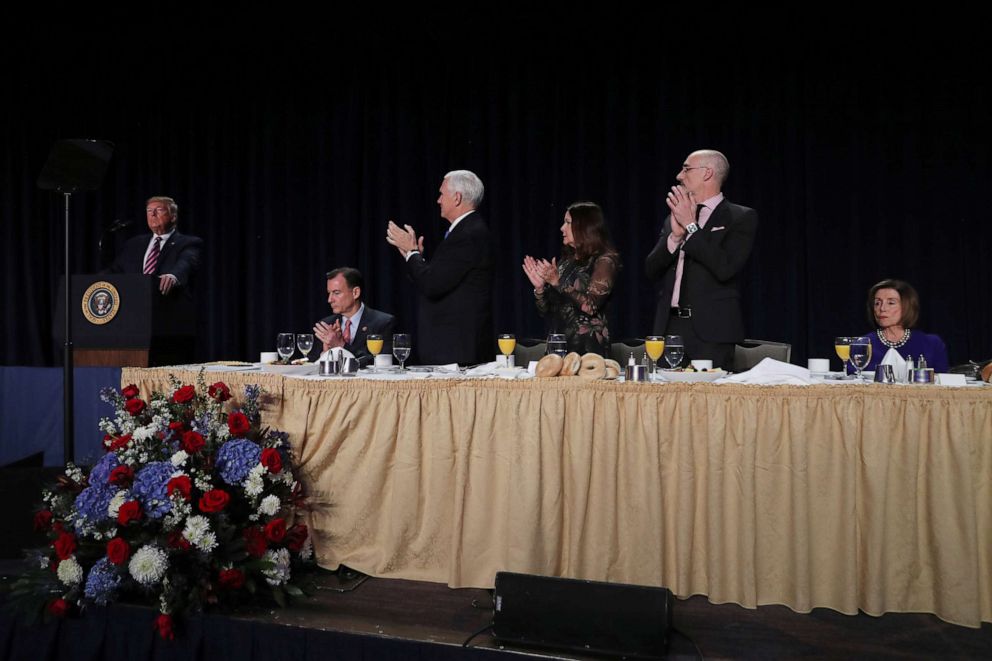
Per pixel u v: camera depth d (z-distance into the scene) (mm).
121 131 5672
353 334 3500
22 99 5609
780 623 1850
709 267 2715
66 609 1918
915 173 4438
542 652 1713
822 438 1885
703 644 1744
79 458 2818
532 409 1994
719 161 2818
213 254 5613
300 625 1826
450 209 2977
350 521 2146
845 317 4566
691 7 4629
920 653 1695
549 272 2791
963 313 4391
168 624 1824
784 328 4668
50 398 3498
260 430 2182
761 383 1914
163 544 1882
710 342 2762
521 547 1970
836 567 1892
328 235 5410
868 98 4500
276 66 5430
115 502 1902
